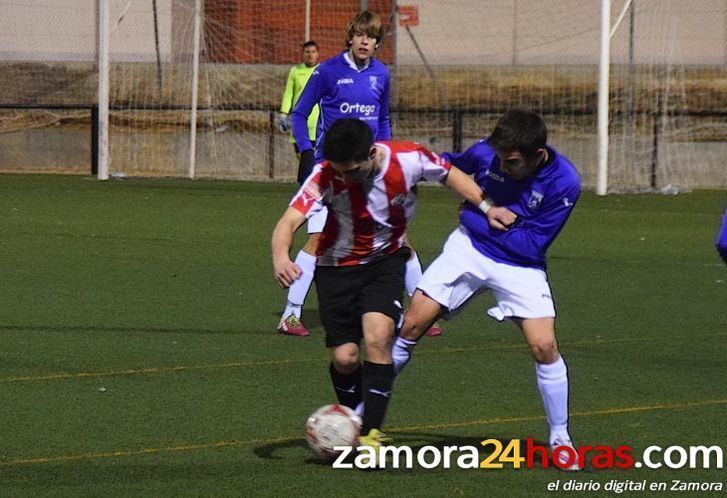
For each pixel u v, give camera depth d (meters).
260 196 41.16
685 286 24.14
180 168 51.94
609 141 50.81
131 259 26.86
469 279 12.41
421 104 56.28
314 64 37.34
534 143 11.61
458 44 58.69
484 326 20.00
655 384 15.97
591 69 56.31
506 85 56.75
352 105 19.78
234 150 52.34
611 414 14.38
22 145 53.22
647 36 54.34
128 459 12.34
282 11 58.22
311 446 12.15
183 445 12.88
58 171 51.06
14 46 57.81
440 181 12.39
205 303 21.75
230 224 33.44
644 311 21.45
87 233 31.14
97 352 17.58
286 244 11.88
